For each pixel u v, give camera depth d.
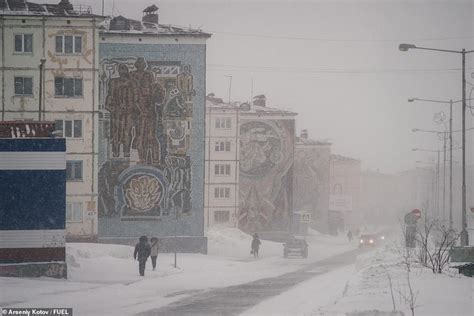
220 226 112.81
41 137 38.19
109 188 76.00
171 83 77.00
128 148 76.38
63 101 72.81
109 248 60.28
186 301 30.55
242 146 115.81
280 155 117.00
